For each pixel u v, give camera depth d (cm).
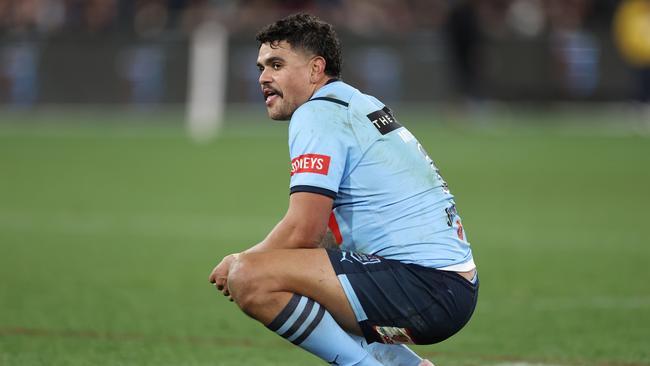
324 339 1420
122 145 6106
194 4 7606
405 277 1426
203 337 2045
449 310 1439
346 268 1418
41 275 2712
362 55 6775
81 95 6938
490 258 2980
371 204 1437
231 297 1448
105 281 2634
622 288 2539
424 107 6869
